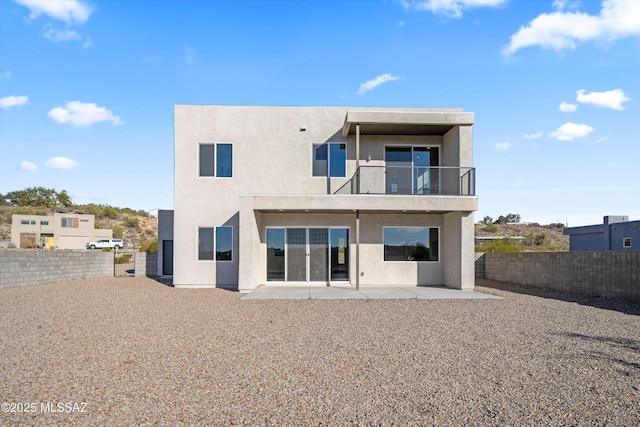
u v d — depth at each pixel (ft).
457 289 48.14
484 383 16.28
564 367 18.33
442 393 15.23
